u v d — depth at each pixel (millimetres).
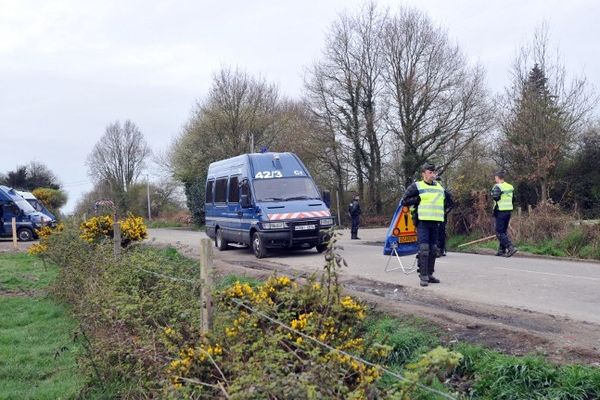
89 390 5617
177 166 45531
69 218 16438
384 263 13391
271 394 3227
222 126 42344
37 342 7906
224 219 18219
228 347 4211
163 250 13766
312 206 15633
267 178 16203
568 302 8289
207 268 4820
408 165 35625
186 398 3791
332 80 37094
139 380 5082
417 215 9820
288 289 4723
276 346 3895
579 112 25328
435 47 34656
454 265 12805
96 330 6379
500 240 14938
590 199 28859
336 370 3381
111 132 76938
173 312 5703
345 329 4402
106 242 11531
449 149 34750
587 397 4559
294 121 40094
